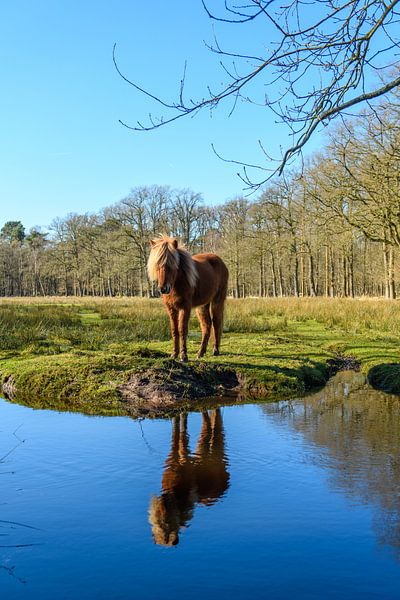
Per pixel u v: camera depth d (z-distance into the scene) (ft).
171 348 35.88
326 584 9.86
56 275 230.48
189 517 12.61
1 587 9.80
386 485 14.46
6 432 19.90
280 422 21.07
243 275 170.60
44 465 16.21
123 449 17.78
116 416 22.34
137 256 165.78
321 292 187.01
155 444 18.33
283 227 134.72
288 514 12.73
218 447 17.92
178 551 11.06
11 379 27.94
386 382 28.09
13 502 13.53
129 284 215.51
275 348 36.27
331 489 14.23
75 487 14.47
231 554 10.93
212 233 183.01
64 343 39.73
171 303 28.86
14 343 38.65
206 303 31.24
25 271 272.51
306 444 18.12
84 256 208.74
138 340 42.22
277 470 15.71
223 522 12.37
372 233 69.97
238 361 30.17
